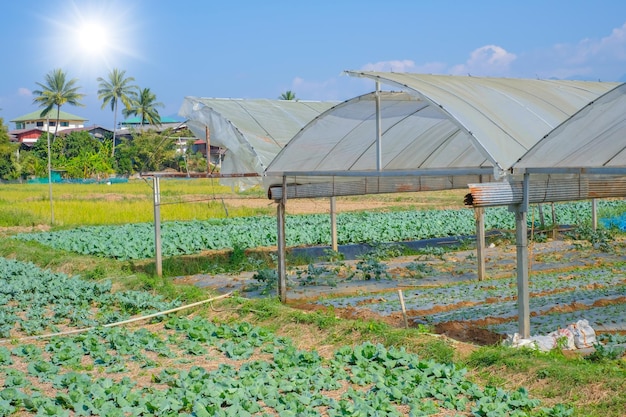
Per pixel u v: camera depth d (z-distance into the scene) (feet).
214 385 31.09
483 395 30.30
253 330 42.96
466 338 41.22
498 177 37.27
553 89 47.85
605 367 31.94
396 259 77.36
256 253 83.30
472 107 40.52
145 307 51.62
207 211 139.85
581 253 77.92
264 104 64.64
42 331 45.80
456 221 107.96
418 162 59.57
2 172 281.33
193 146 269.44
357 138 53.83
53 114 432.25
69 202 155.33
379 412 27.73
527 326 38.40
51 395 31.89
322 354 38.68
